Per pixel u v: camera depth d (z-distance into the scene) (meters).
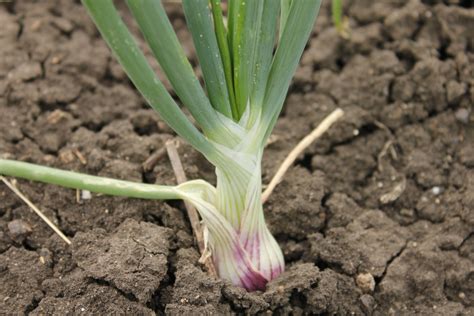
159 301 0.51
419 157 0.59
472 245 0.55
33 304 0.51
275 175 0.55
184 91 0.46
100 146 0.59
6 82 0.62
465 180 0.58
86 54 0.64
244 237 0.51
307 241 0.55
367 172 0.59
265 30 0.47
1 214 0.55
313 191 0.56
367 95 0.62
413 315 0.52
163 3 0.67
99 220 0.55
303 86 0.63
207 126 0.47
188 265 0.51
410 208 0.57
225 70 0.47
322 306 0.51
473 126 0.60
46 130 0.60
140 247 0.51
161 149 0.57
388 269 0.54
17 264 0.52
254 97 0.48
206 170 0.58
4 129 0.59
